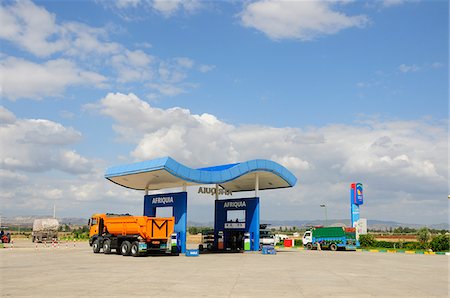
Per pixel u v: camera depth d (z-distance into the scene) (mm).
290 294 12188
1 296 11469
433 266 23625
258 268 20578
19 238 84062
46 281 14758
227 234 36969
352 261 27000
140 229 28000
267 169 35312
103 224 32062
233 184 40156
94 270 18750
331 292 12742
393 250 43812
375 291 13141
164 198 33812
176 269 19438
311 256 32312
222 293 12180
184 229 31703
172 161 29750
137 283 14266
